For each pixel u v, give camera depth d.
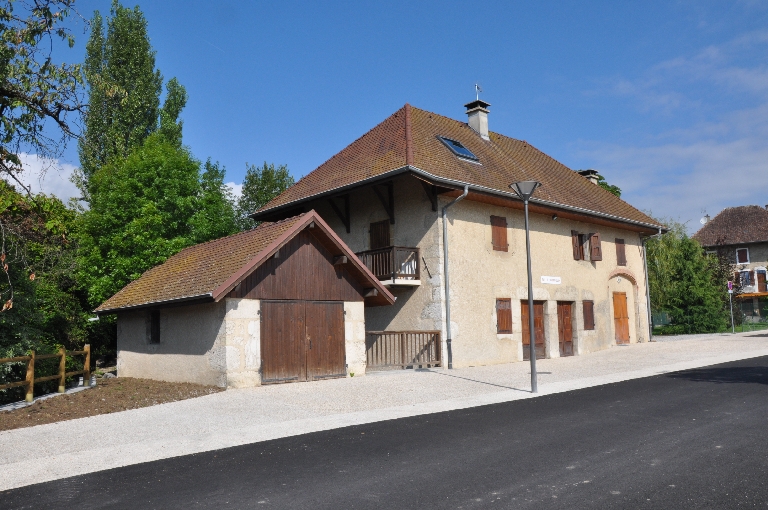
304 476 6.30
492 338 19.03
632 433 7.84
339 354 15.24
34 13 10.26
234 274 13.09
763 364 15.38
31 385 12.49
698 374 13.92
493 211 19.73
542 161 25.45
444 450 7.25
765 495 5.26
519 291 20.30
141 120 28.02
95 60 27.47
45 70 10.62
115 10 28.12
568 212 21.48
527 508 5.08
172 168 25.06
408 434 8.28
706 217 52.66
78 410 11.21
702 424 8.24
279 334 14.10
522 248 20.67
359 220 20.34
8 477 6.67
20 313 14.87
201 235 25.81
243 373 13.40
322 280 15.09
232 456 7.30
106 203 24.27
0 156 10.77
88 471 6.82
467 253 18.62
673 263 34.22
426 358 17.80
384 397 11.91
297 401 11.49
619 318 25.30
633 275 26.17
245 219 37.19
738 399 10.15
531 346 12.42
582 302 23.03
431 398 11.82
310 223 14.45
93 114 11.67
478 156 21.11
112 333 25.45
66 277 23.30
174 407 11.15
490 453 7.03
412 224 18.59
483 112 24.11
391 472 6.34
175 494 5.82
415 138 19.42
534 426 8.55
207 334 13.88
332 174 20.62
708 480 5.73
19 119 10.67
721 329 33.31
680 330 33.59
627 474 5.99
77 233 23.33
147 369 16.47
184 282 15.18
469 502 5.29
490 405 10.72
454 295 18.03
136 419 10.09
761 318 45.53
